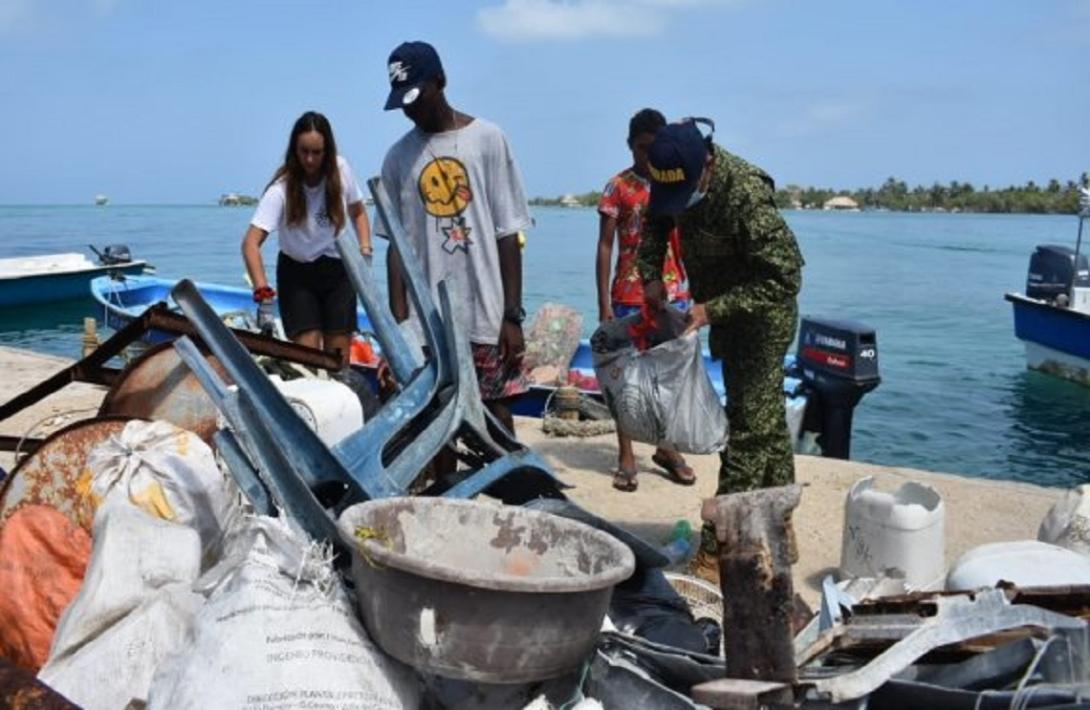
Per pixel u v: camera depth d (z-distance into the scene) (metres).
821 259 47.12
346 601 2.74
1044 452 12.54
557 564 2.99
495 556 3.05
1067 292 15.73
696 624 3.49
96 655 2.75
